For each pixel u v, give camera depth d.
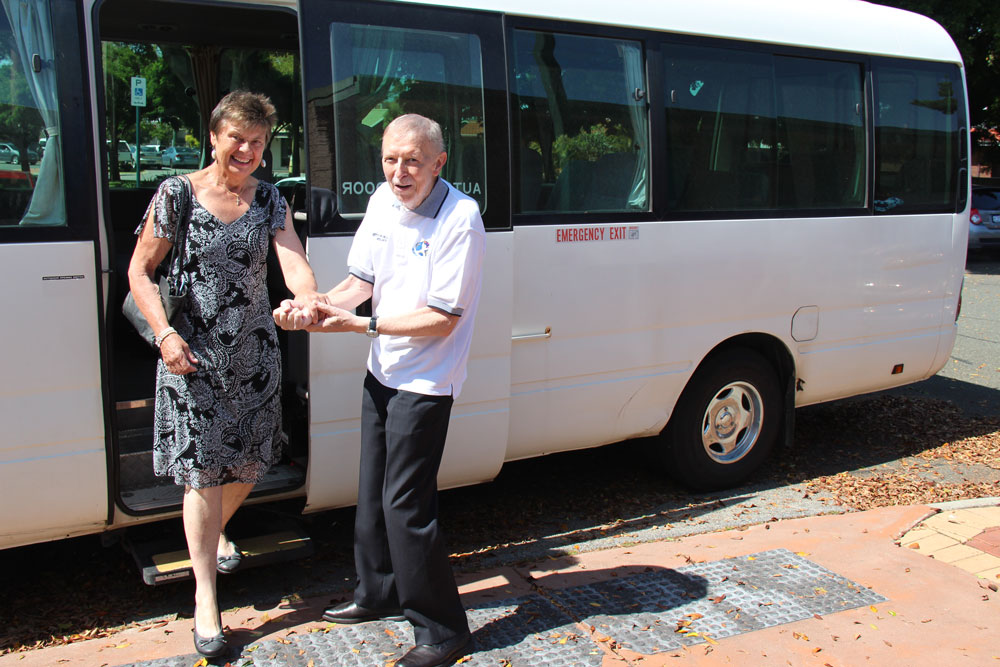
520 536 4.60
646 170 4.66
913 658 3.39
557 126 4.36
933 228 5.88
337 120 3.76
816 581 4.00
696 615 3.66
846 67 5.41
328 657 3.26
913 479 5.61
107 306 3.40
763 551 4.34
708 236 4.86
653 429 4.95
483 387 4.18
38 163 3.24
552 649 3.37
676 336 4.84
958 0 15.49
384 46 3.86
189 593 3.88
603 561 4.22
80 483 3.41
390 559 3.47
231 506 3.51
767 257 5.10
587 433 4.70
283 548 3.71
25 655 3.29
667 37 4.70
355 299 3.26
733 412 5.34
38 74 3.24
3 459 3.24
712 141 4.88
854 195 5.49
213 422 3.18
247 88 5.65
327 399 3.83
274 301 4.66
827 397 5.65
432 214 3.07
